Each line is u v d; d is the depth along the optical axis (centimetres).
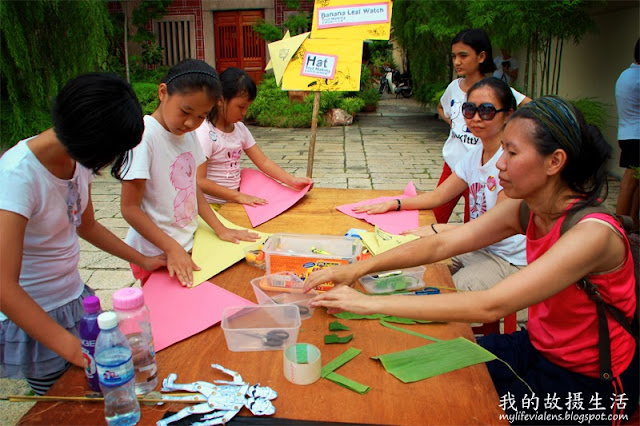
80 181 159
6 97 696
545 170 142
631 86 414
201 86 176
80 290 177
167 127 202
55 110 122
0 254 128
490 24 611
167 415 119
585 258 137
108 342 112
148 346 128
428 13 898
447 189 267
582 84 692
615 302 149
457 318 141
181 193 210
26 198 137
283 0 1308
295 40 305
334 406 122
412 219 249
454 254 179
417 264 177
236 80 261
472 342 149
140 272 218
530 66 839
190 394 125
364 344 148
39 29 671
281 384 130
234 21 1379
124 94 123
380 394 126
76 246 172
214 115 273
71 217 158
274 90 1164
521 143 141
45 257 158
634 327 161
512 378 165
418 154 798
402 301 145
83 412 119
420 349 144
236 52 1400
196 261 198
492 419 118
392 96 1658
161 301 169
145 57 1329
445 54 1023
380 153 809
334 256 181
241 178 305
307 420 117
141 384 127
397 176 658
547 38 629
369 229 237
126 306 125
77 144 121
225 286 182
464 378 133
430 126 1080
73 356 131
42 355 160
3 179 134
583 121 140
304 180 286
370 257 180
